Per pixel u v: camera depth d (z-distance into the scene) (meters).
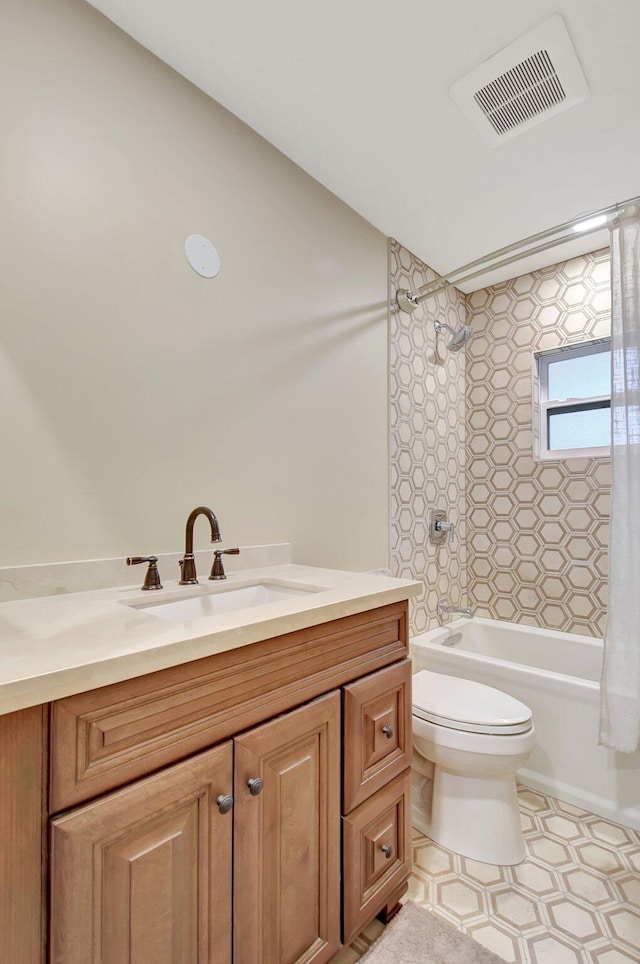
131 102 1.22
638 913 1.21
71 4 1.12
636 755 1.56
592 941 1.13
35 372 1.03
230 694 0.80
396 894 1.18
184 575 1.19
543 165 1.66
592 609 2.19
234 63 1.29
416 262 2.30
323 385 1.76
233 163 1.47
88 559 1.10
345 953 1.10
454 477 2.56
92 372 1.12
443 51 1.24
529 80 1.32
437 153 1.61
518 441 2.47
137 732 0.67
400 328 2.17
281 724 0.87
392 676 1.16
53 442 1.05
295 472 1.63
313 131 1.52
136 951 0.65
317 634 0.97
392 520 2.08
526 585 2.42
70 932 0.59
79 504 1.09
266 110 1.44
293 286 1.65
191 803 0.73
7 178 1.00
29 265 1.02
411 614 2.19
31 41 1.04
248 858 0.81
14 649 0.66
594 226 1.65
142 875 0.66
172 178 1.30
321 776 0.96
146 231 1.24
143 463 1.21
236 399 1.45
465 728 1.39
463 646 2.37
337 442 1.81
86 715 0.62
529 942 1.13
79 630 0.76
